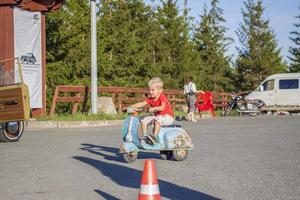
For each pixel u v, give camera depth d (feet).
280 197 21.39
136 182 25.21
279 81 112.68
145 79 150.41
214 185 24.14
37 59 73.61
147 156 35.32
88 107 86.58
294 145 41.19
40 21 74.23
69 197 21.84
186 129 59.47
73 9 112.47
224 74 231.71
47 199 21.53
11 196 22.22
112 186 24.17
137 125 32.07
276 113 112.88
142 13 164.35
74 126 65.00
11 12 69.77
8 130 44.62
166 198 21.38
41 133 54.13
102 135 51.52
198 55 198.39
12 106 43.47
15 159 33.63
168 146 32.24
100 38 121.19
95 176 27.02
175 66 186.09
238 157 33.88
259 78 233.14
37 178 26.55
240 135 50.90
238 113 110.11
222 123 72.13
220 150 37.88
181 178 26.08
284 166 29.84
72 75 110.42
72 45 109.81
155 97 33.17
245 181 25.08
